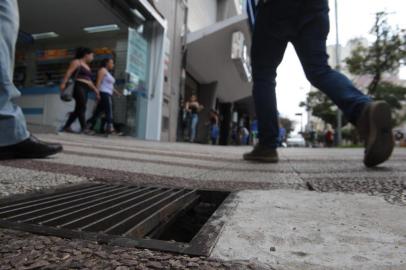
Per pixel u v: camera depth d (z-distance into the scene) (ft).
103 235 2.84
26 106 29.78
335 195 4.93
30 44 40.68
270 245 2.74
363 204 4.33
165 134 37.52
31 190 4.89
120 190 5.29
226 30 41.14
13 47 7.36
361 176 7.32
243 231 3.09
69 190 5.16
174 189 5.44
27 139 8.32
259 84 10.69
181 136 43.24
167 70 37.29
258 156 11.27
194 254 2.48
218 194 5.25
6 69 7.27
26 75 39.45
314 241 2.87
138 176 6.95
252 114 113.29
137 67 32.60
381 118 8.30
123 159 10.71
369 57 62.28
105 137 25.67
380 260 2.47
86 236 2.81
